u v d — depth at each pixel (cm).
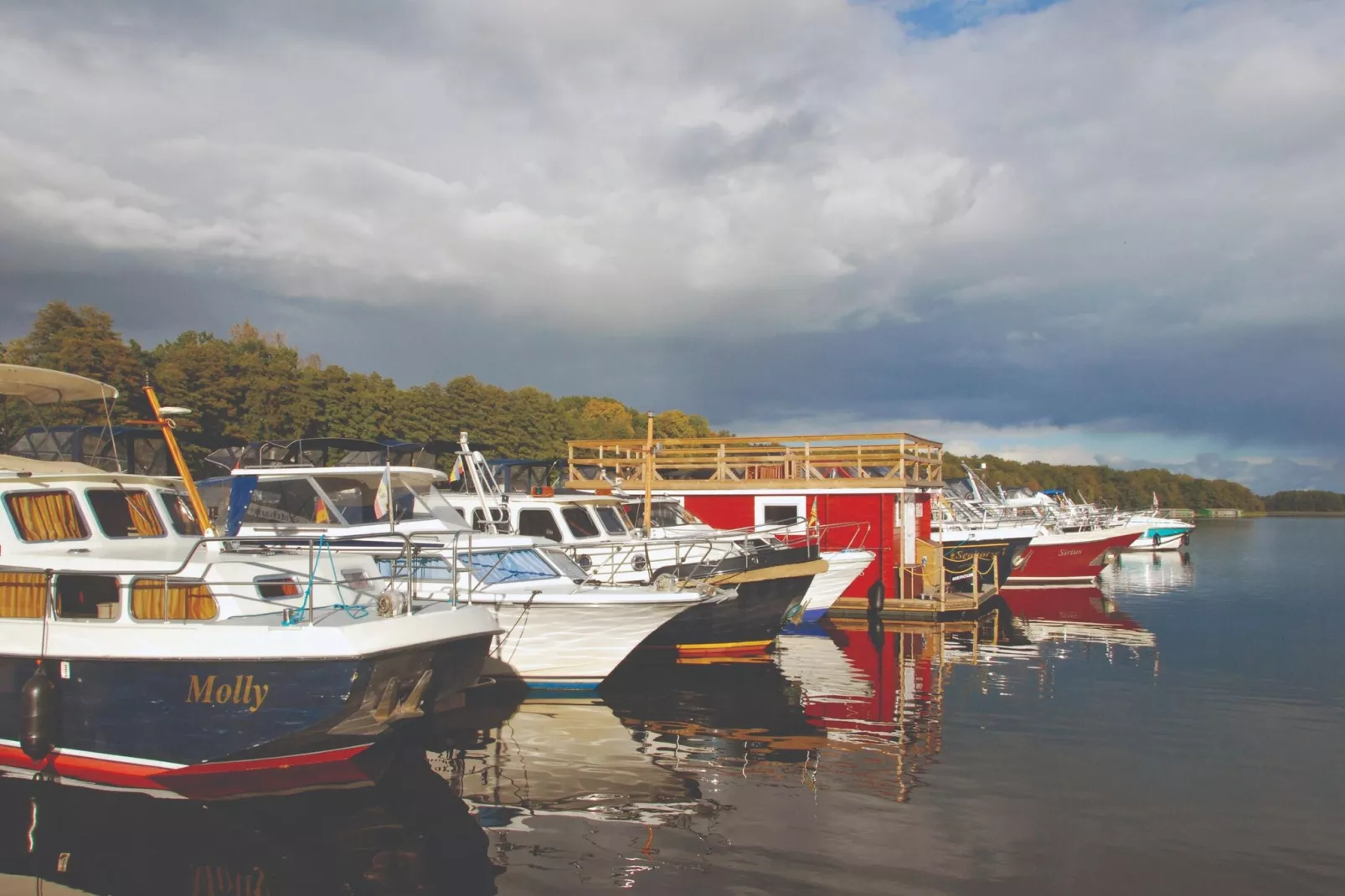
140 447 1538
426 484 1560
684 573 1720
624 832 816
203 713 874
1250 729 1184
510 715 1224
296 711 857
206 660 862
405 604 1027
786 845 789
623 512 1983
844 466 2584
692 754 1049
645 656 1677
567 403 10538
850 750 1073
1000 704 1311
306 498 1415
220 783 897
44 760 926
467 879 718
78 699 905
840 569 2097
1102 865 758
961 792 928
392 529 1247
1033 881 727
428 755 1039
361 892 698
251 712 864
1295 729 1184
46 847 773
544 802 889
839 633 2027
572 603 1290
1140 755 1066
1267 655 1742
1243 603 2659
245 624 916
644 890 701
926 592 2342
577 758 1032
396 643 884
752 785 942
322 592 1058
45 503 1018
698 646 1683
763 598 1714
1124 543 3222
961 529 2930
